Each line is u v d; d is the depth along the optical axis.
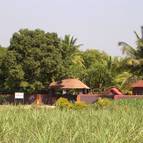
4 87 80.50
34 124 15.70
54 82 80.12
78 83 80.56
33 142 12.27
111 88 80.75
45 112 19.39
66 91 88.50
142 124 16.50
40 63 79.62
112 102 46.38
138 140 13.49
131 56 83.31
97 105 41.69
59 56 81.38
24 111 19.59
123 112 20.92
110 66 98.44
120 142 12.46
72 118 17.80
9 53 79.00
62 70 81.06
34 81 79.38
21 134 13.85
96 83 96.69
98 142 12.05
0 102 77.25
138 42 82.94
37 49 79.25
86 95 71.19
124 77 93.31
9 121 16.42
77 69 97.69
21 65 79.06
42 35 80.69
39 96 79.44
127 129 14.55
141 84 78.94
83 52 117.50
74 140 12.52
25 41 79.44
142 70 83.00
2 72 80.44
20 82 78.50
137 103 45.50
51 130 13.39
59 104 41.31
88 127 14.45
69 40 112.44
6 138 13.74
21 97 68.94
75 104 41.12
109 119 17.14
